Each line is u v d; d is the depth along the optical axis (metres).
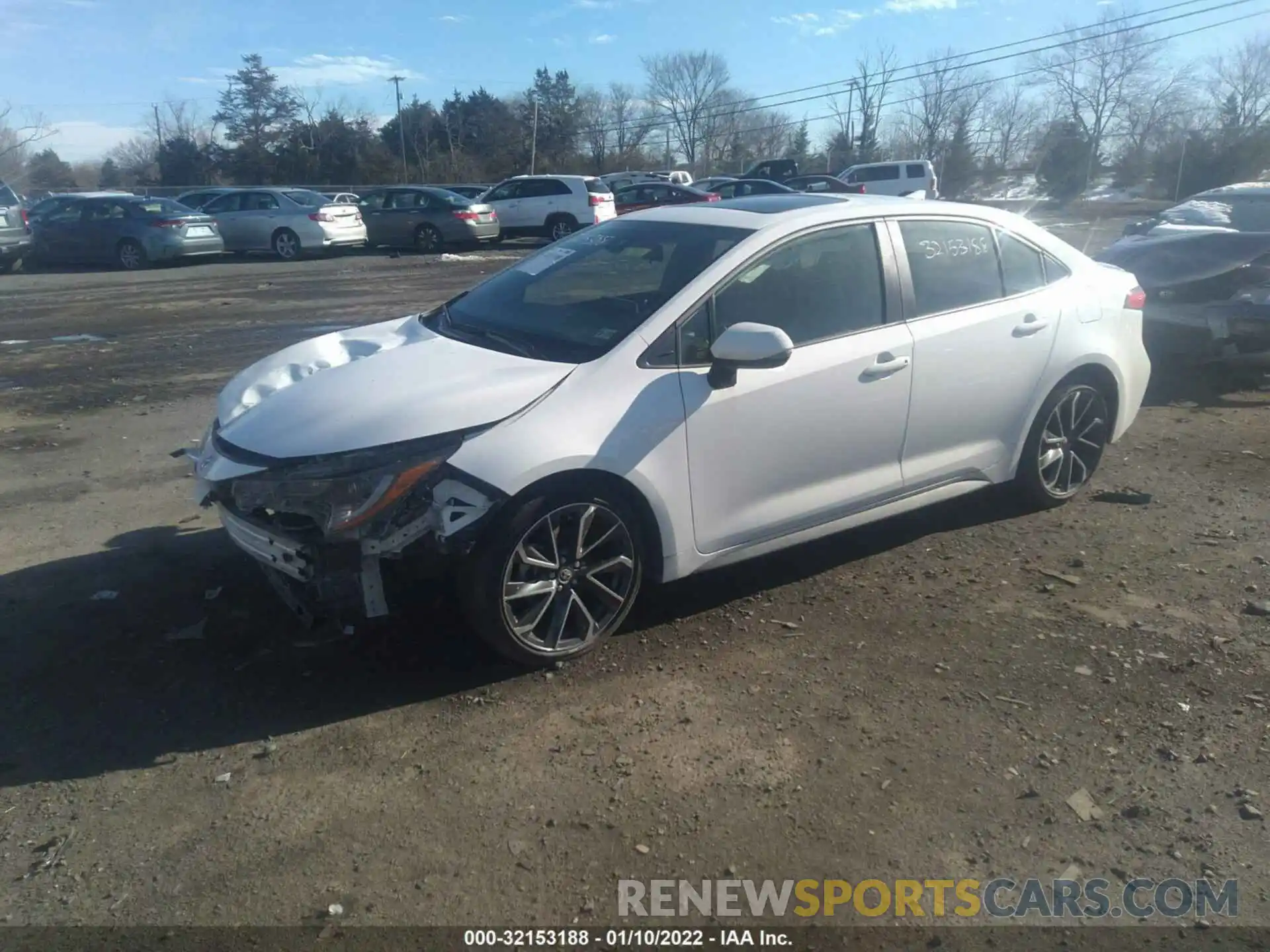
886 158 68.81
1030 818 3.03
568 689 3.73
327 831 2.98
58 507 5.66
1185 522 5.31
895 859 2.87
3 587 4.57
